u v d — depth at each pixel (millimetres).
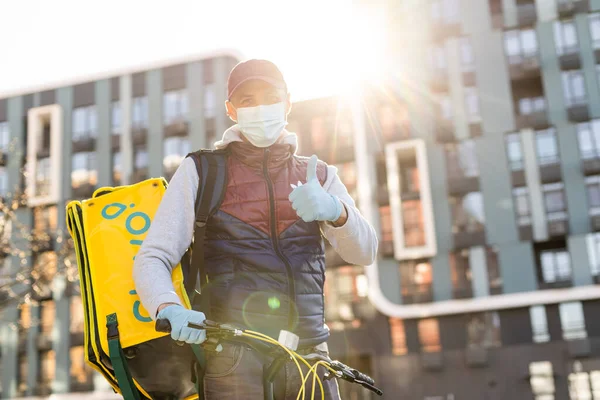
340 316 35938
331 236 2137
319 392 1944
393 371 34562
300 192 1917
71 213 2209
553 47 36000
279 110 2084
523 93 36875
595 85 35250
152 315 1857
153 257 1962
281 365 1844
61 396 37469
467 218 35375
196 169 2062
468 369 33750
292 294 1948
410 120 36812
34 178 40344
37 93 42188
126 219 2188
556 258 34594
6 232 15398
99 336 2008
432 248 35000
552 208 34531
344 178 37688
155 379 2111
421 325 34969
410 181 37031
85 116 41531
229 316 1900
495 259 34625
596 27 35844
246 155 2070
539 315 33688
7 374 38406
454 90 36656
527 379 33000
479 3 37125
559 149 35000
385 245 35938
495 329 34062
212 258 1992
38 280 14734
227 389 1829
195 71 40500
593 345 32406
